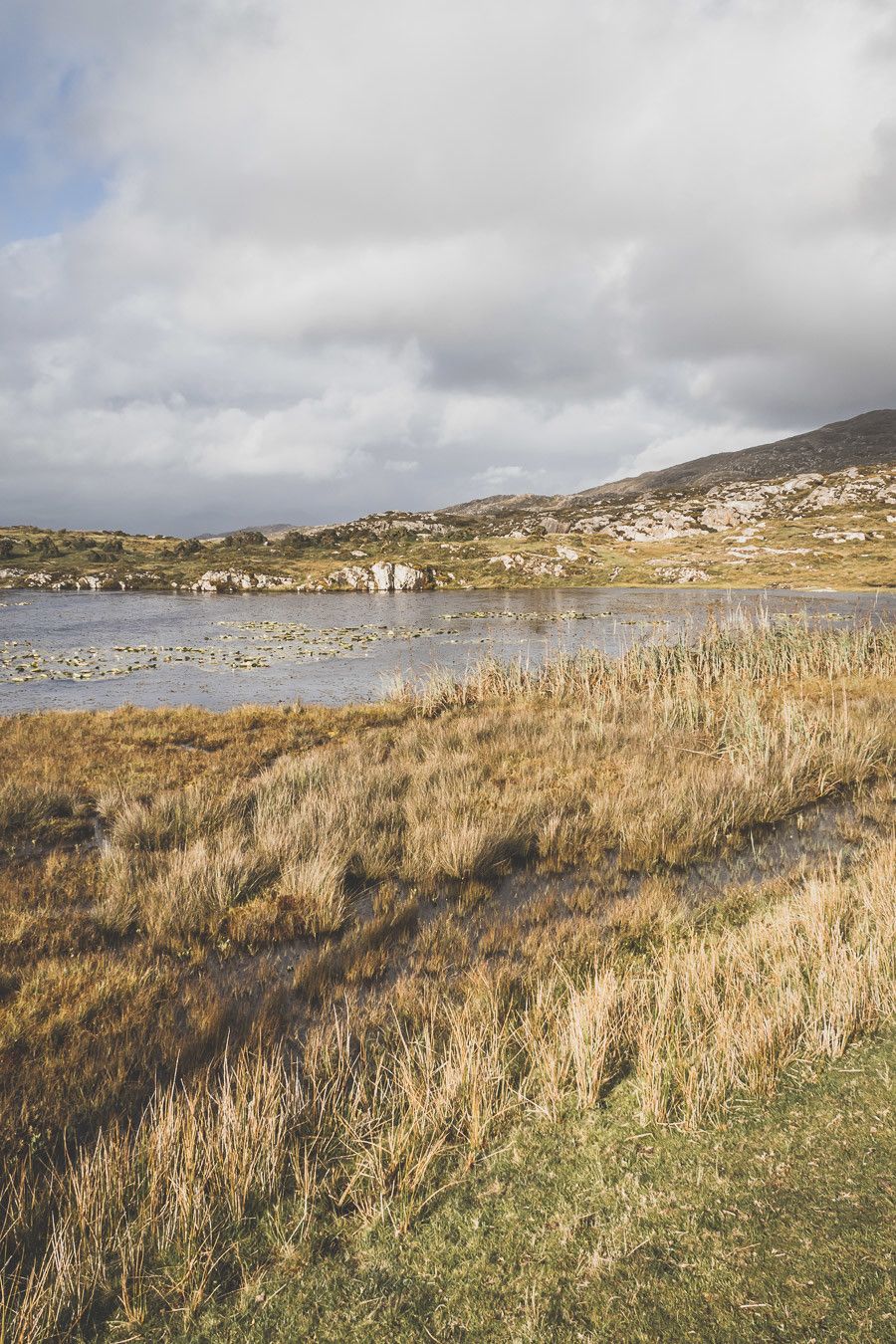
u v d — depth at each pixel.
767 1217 2.86
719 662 21.91
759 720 13.02
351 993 5.34
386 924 6.50
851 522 102.00
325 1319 2.62
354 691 23.31
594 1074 3.82
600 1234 2.87
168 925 6.55
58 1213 3.25
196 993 5.37
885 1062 3.84
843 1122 3.39
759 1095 3.67
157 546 106.12
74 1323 2.67
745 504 128.12
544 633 38.81
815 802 10.34
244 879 7.36
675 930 6.23
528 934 6.34
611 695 18.25
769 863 8.12
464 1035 4.28
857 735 12.41
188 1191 3.15
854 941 5.19
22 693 22.70
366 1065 4.30
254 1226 3.11
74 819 9.91
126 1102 4.12
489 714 16.56
